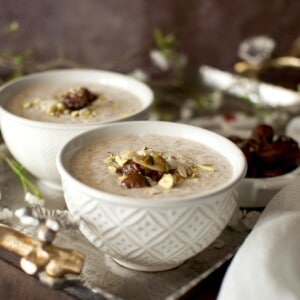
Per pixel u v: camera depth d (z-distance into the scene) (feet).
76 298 1.43
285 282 1.36
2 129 1.84
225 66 3.54
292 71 3.32
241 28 3.44
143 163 1.48
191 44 3.55
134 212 1.35
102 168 1.53
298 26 3.36
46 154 1.75
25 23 3.65
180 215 1.36
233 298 1.34
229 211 1.46
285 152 1.88
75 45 3.67
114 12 3.54
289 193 1.65
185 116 2.65
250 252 1.41
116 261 1.54
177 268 1.53
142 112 1.81
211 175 1.51
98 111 1.90
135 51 3.48
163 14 3.49
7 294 1.50
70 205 1.45
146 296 1.44
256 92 2.55
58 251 1.42
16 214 1.44
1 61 3.06
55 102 1.91
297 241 1.47
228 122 2.32
